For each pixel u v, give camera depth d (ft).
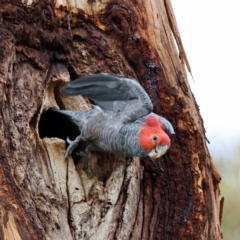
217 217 39.88
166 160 37.91
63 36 35.29
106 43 36.78
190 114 37.88
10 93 32.48
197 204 37.73
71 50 36.04
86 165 35.58
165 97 37.60
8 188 30.45
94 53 36.52
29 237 30.17
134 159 36.86
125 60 37.24
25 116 33.09
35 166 32.94
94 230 35.35
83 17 36.32
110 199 36.06
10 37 32.65
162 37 37.91
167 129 33.99
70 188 34.45
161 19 38.17
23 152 32.35
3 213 29.73
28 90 33.63
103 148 34.71
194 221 37.55
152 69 37.52
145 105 32.27
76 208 34.71
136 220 37.19
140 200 37.93
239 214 55.06
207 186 38.17
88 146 35.50
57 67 35.40
